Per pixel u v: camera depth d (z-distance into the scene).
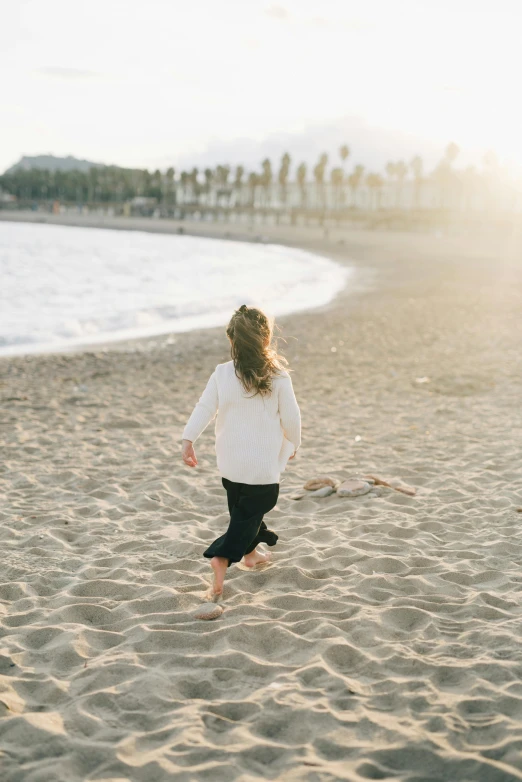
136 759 2.44
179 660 3.14
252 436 3.53
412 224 129.62
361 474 6.39
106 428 8.38
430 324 18.77
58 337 17.16
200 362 13.69
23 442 7.60
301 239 97.56
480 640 3.28
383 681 2.93
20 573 4.21
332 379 11.62
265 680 3.00
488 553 4.48
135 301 25.50
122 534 4.91
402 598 3.78
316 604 3.73
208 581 4.07
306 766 2.38
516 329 17.30
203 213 188.12
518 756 2.40
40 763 2.40
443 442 7.53
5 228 125.44
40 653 3.22
